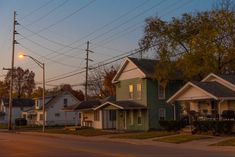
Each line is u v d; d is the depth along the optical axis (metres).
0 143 37.34
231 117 38.66
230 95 38.28
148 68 53.84
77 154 25.72
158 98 53.22
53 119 87.19
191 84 40.84
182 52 49.97
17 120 89.62
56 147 31.78
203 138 35.34
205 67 48.44
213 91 38.81
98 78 104.94
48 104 87.25
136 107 52.75
